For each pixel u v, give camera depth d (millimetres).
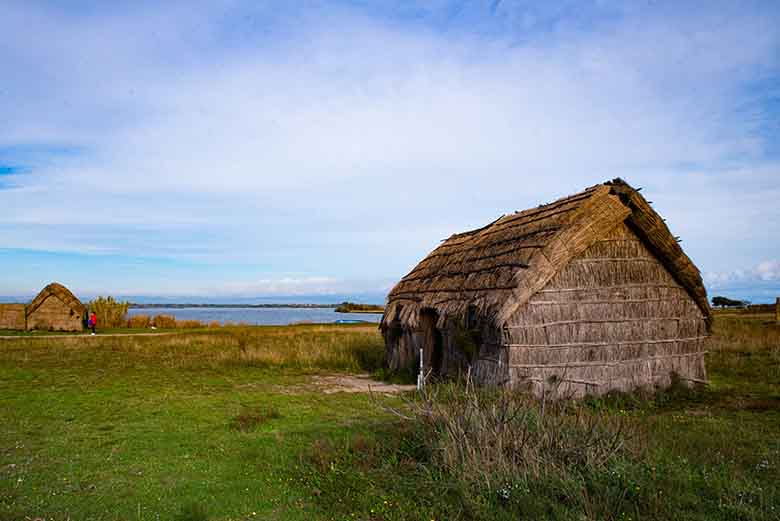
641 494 6250
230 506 6336
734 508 5891
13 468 7746
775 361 18188
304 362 21281
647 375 14039
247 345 27297
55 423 10820
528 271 12945
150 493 6766
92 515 6062
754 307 50656
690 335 14758
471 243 18734
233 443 9188
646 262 14453
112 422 10961
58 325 40719
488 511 5980
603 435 7555
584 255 13820
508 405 8258
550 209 15531
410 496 6480
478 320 13781
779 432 9539
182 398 13805
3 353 24266
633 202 13734
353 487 6789
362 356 23172
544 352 13109
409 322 17578
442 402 9227
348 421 10867
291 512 6160
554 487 6375
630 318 14008
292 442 9148
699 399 13188
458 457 7246
